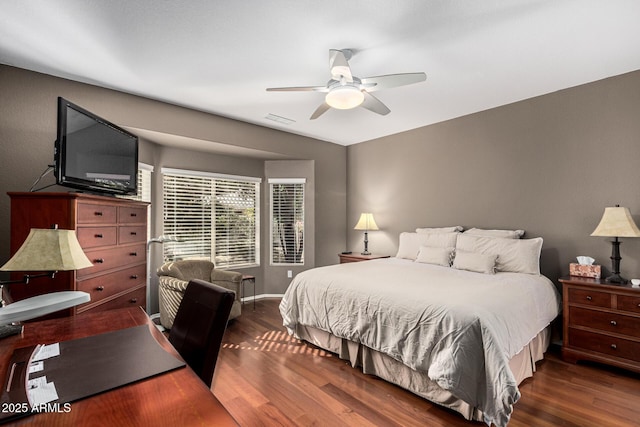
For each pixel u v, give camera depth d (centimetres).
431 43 233
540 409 204
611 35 222
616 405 208
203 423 77
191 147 417
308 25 210
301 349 301
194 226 437
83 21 202
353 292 263
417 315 217
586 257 296
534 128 342
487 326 189
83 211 219
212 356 125
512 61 261
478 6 191
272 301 482
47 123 273
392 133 483
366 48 238
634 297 244
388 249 493
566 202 320
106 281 243
